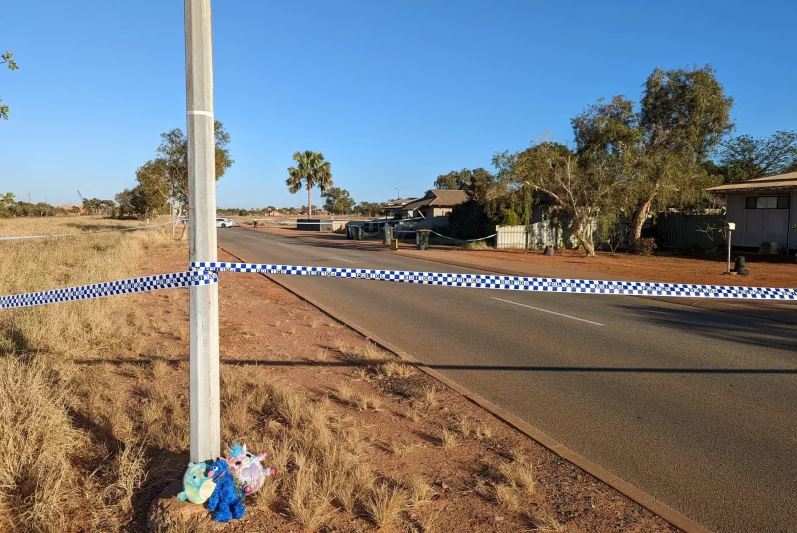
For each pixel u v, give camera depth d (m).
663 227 31.58
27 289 11.28
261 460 3.78
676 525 3.56
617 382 6.73
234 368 6.65
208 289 3.67
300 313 11.20
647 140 33.22
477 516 3.66
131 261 17.86
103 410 5.11
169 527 3.32
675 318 11.17
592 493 3.99
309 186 74.00
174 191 34.69
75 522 3.55
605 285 5.72
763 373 7.14
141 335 8.26
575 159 26.97
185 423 4.79
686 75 32.88
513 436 5.00
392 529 3.47
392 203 72.69
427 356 7.95
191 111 3.55
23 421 4.34
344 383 6.39
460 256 26.22
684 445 4.91
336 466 4.12
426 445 4.78
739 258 18.78
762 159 39.41
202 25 3.50
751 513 3.79
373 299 13.30
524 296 13.98
